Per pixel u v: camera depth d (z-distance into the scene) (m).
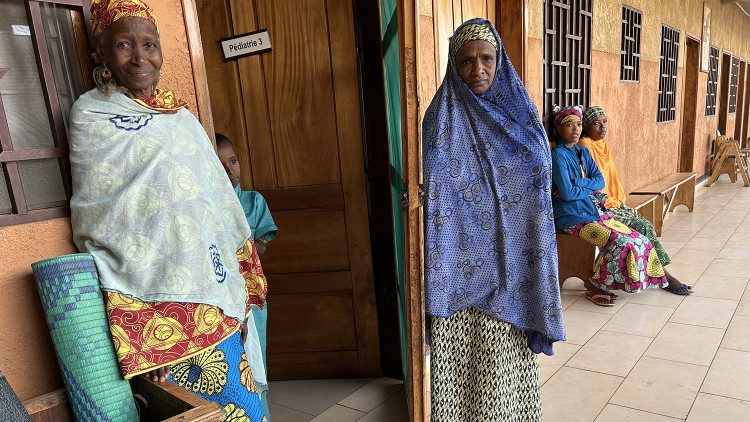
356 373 2.66
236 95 2.47
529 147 1.59
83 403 0.99
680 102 7.12
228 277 1.20
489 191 1.62
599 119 3.78
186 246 1.07
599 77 4.32
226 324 1.16
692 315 3.13
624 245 3.23
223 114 2.50
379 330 2.65
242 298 1.25
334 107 2.43
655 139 6.10
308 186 2.52
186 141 1.15
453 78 1.65
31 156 1.10
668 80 6.49
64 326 0.98
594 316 3.23
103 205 1.03
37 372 1.12
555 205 3.47
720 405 2.16
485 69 1.58
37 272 0.98
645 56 5.47
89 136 1.06
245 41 2.42
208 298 1.10
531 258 1.64
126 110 1.09
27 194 1.11
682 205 6.71
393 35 1.98
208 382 1.20
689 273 3.92
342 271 2.58
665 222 5.73
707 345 2.72
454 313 1.68
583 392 2.33
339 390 2.55
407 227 1.64
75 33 1.18
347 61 2.38
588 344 2.82
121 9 1.07
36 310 1.11
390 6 2.04
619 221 3.52
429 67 2.34
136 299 1.04
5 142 1.07
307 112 2.46
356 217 2.52
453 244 1.63
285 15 2.38
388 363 2.67
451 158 1.60
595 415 2.14
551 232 1.63
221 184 1.28
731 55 10.28
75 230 1.09
